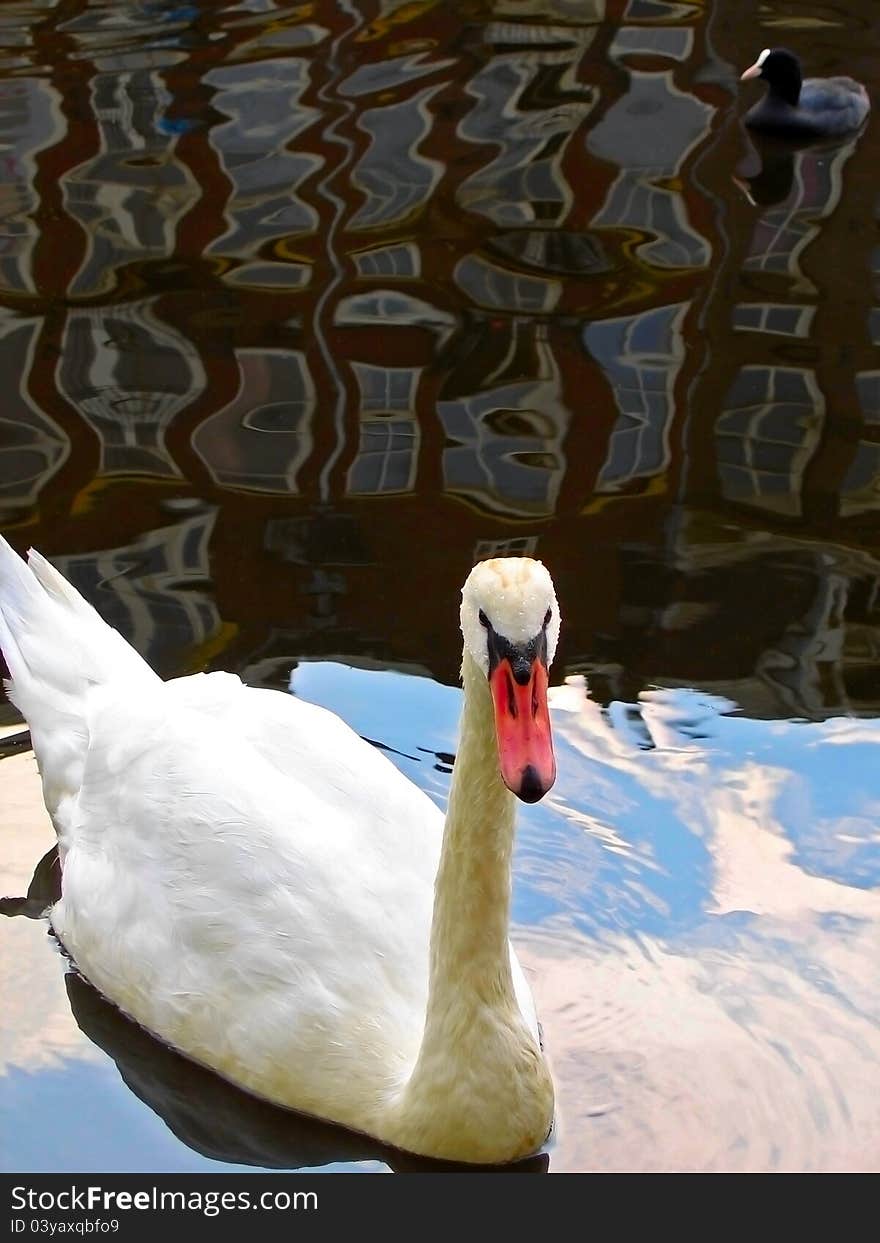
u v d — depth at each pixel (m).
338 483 2.56
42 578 2.19
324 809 1.91
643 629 2.36
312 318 2.93
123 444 2.62
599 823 2.12
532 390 2.76
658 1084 1.81
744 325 2.95
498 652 1.56
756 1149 1.75
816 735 2.22
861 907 2.01
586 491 2.56
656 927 1.99
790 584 2.42
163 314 2.93
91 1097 1.82
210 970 1.85
